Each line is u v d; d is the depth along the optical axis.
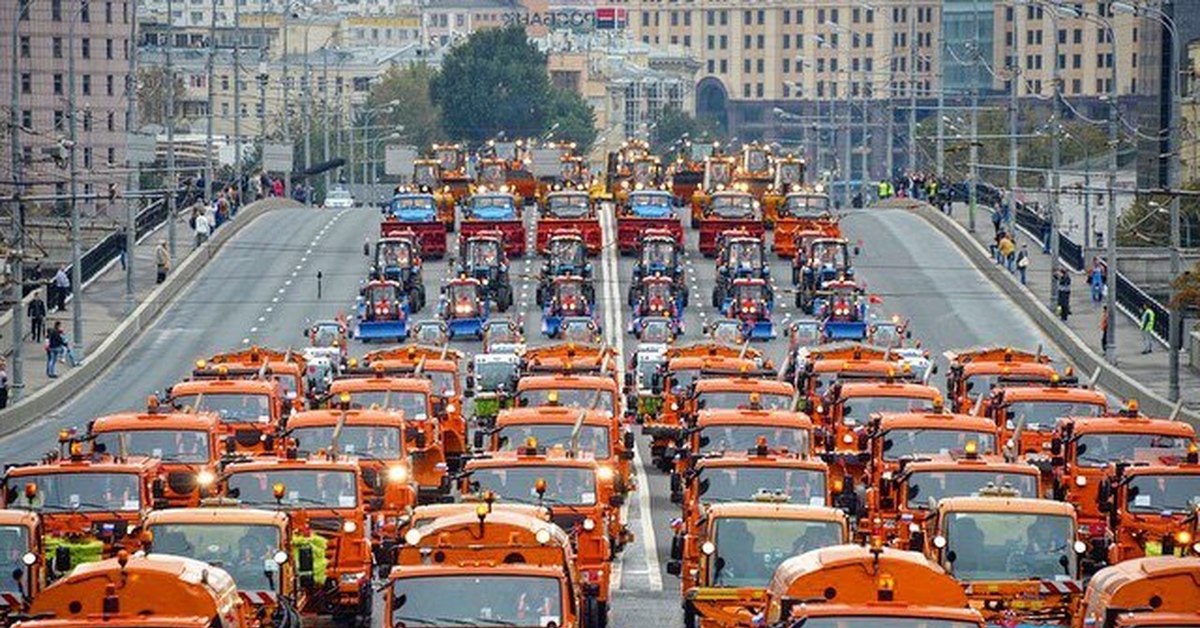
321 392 119.44
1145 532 83.00
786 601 58.91
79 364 172.88
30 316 188.50
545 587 63.50
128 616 58.25
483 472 83.31
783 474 83.69
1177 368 158.12
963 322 199.00
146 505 81.94
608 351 135.62
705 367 124.50
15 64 181.88
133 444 92.25
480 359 139.62
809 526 72.19
